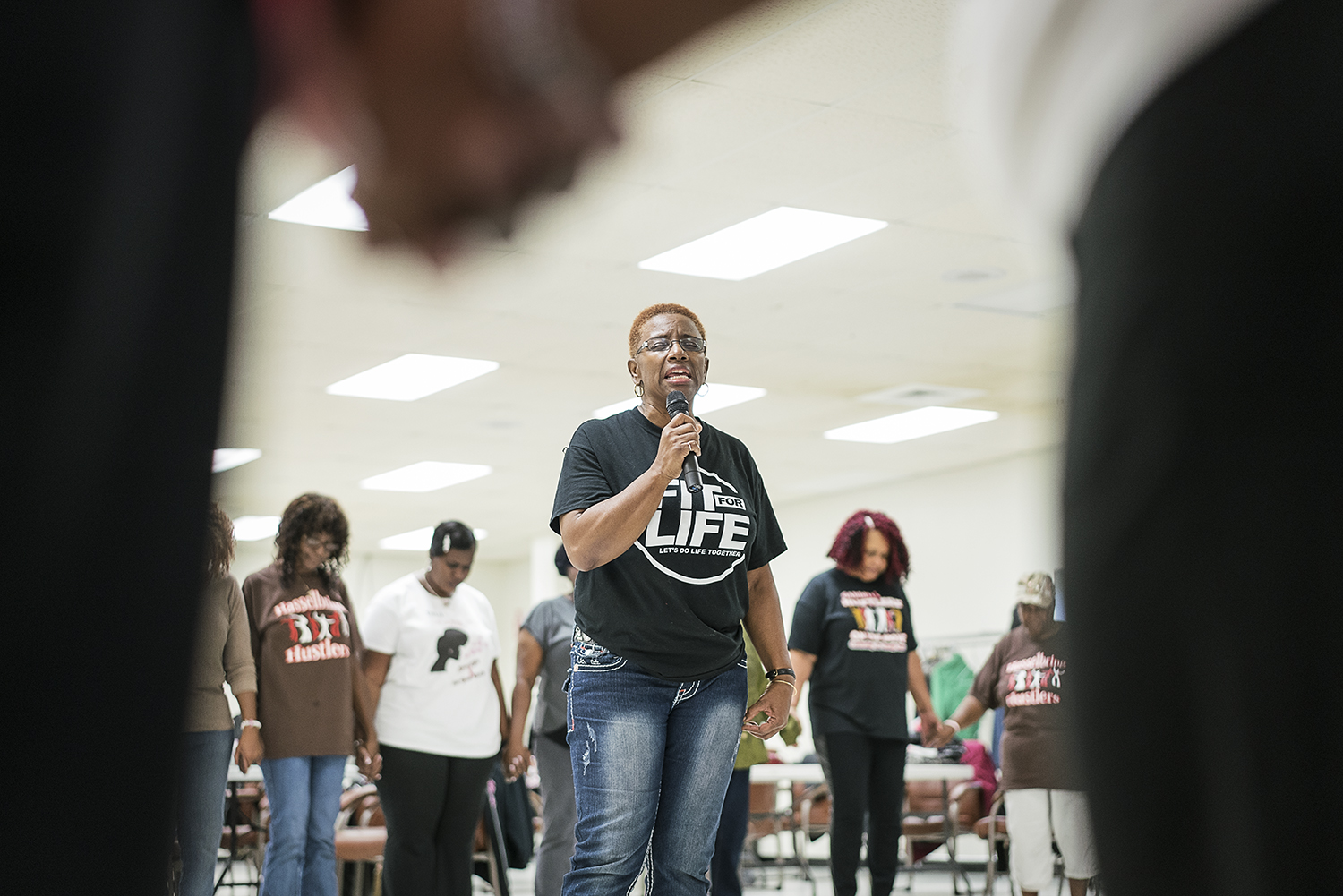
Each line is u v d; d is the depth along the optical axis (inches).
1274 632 15.2
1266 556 15.3
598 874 102.7
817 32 191.8
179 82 15.9
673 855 106.1
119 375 15.6
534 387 394.6
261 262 17.8
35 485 15.1
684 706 106.7
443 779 184.4
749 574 120.0
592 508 104.2
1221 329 15.7
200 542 16.7
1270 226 15.4
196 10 16.0
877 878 201.5
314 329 331.3
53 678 15.3
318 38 16.0
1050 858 208.4
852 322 337.4
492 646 193.2
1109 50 17.0
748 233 276.2
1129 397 16.7
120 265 15.6
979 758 361.7
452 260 16.6
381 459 494.3
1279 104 15.4
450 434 454.9
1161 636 16.4
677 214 262.7
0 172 14.8
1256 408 15.4
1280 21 15.5
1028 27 18.0
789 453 495.8
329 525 179.9
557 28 15.5
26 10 15.0
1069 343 18.5
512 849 232.1
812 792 370.6
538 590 681.6
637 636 104.3
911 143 232.1
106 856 15.7
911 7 184.9
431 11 15.4
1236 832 15.9
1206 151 15.9
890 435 469.4
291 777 173.0
